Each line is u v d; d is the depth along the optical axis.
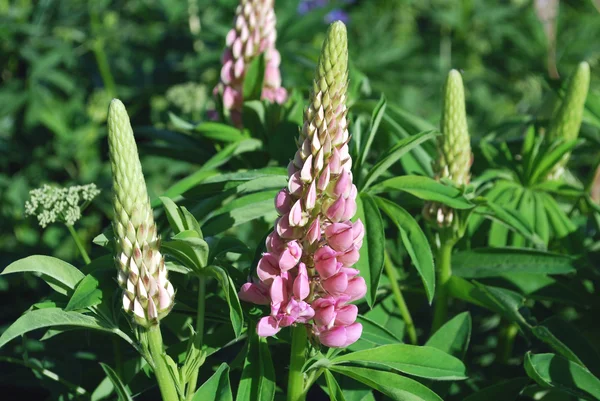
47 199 0.92
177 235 0.75
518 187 1.04
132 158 0.72
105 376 0.99
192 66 1.69
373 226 0.86
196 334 0.79
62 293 0.79
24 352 0.93
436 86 2.27
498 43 2.33
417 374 0.80
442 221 0.92
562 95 1.14
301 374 0.79
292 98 1.06
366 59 2.01
